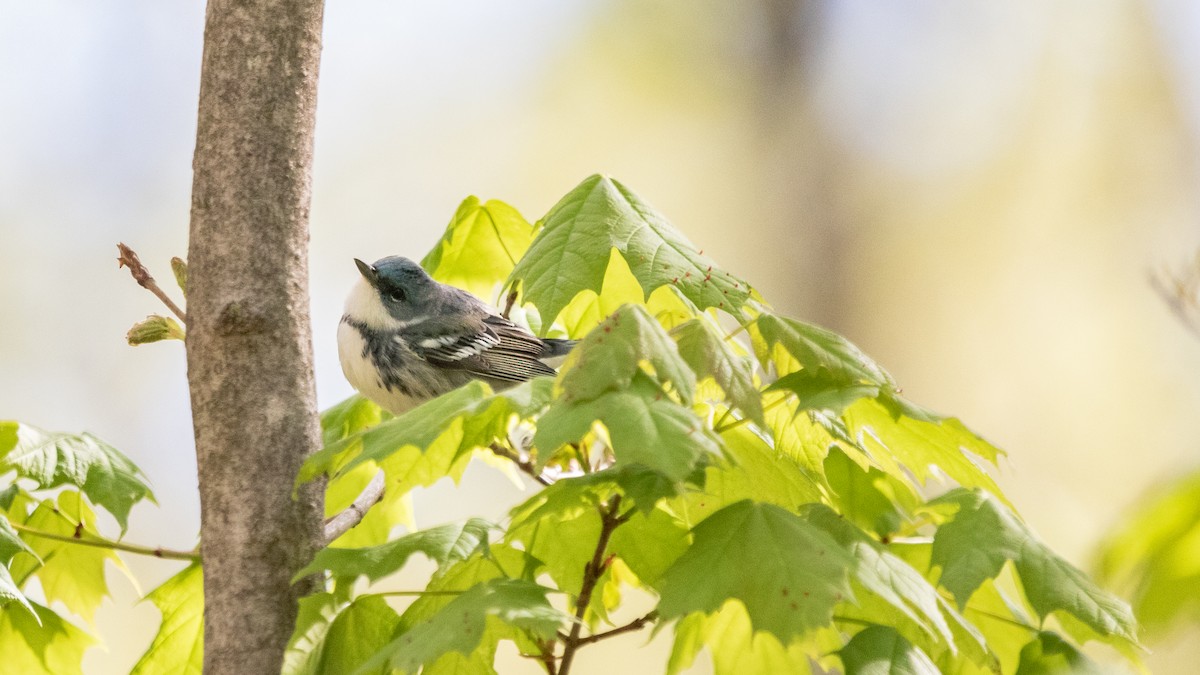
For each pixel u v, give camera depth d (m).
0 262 26.17
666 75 27.61
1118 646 6.50
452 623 4.80
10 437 6.93
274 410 6.39
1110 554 7.13
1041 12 26.86
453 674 5.66
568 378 4.91
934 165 26.95
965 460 6.42
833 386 5.72
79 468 6.88
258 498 6.32
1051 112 26.42
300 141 6.62
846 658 5.58
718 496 6.55
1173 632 6.86
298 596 6.34
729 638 6.81
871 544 5.48
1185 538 6.89
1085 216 25.91
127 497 6.88
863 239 26.84
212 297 6.38
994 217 26.39
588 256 6.44
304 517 6.44
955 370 25.62
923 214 26.78
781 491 6.48
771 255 27.06
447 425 5.11
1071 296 25.66
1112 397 24.66
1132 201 25.73
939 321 26.14
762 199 27.34
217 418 6.36
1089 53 26.41
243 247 6.39
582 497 5.43
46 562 7.56
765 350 6.12
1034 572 5.63
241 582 6.27
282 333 6.46
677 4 27.66
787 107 27.64
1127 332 24.88
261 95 6.47
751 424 6.49
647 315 5.14
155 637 7.38
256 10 6.50
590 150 27.47
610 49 27.75
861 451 6.37
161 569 23.70
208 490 6.39
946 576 5.68
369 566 5.50
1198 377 24.30
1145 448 23.92
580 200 6.79
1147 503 7.09
